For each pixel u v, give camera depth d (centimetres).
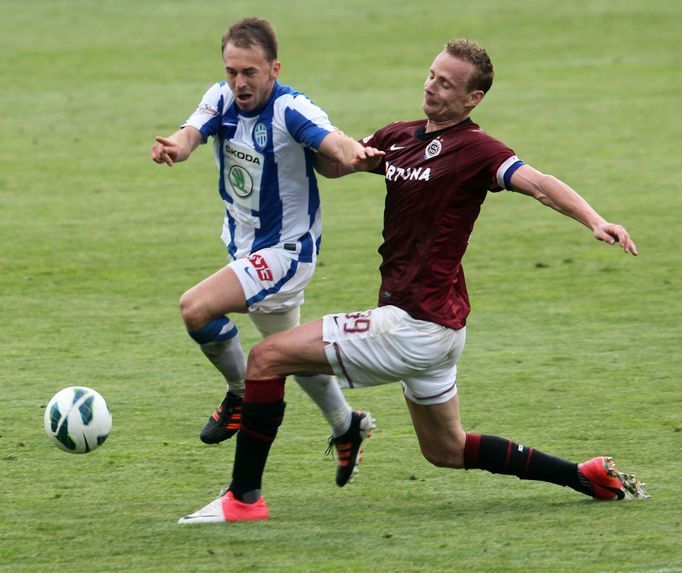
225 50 1911
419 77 7075
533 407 2420
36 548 1667
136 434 2280
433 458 1895
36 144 5562
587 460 2103
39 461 2116
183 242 3959
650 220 4159
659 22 8862
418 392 1834
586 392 2512
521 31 8688
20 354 2825
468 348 2866
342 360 1789
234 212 2012
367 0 10362
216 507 1797
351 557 1616
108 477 2034
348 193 4722
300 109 1908
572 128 5778
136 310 3219
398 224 1803
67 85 7031
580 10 9456
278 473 2070
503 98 6544
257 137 1938
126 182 4869
